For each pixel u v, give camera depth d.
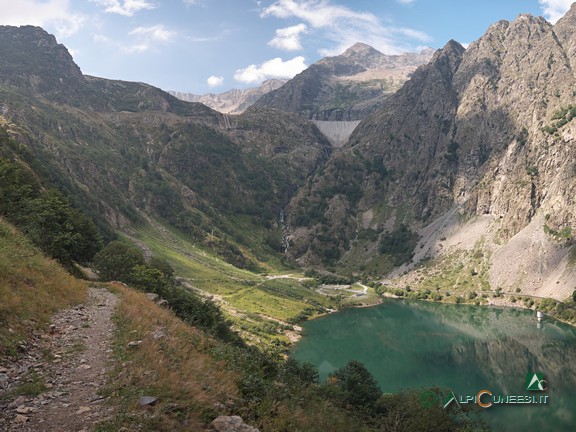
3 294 29.77
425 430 58.69
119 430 16.17
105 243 181.25
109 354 25.77
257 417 21.66
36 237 59.47
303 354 150.38
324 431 25.09
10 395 18.56
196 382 22.14
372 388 70.69
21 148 161.00
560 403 100.12
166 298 69.50
